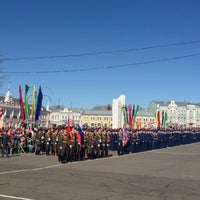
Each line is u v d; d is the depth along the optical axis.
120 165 21.22
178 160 25.17
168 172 18.19
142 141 36.16
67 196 11.20
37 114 34.06
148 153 32.66
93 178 15.34
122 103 44.12
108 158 26.64
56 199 10.73
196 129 62.44
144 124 89.69
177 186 13.77
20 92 33.59
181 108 129.38
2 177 15.01
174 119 128.25
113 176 16.16
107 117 115.38
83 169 18.81
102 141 27.36
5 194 11.23
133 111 42.12
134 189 12.84
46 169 18.47
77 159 24.50
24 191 11.84
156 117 55.12
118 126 43.81
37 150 27.81
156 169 19.42
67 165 20.81
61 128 27.83
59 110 122.19
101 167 19.95
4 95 99.44
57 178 15.04
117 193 11.94
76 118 119.12
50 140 27.52
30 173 16.56
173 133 47.16
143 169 19.28
